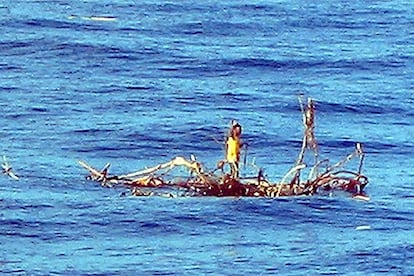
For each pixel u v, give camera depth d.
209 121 136.12
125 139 126.44
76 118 135.75
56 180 108.56
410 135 134.25
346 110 146.50
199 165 104.62
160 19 198.50
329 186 106.19
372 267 91.12
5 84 152.62
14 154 118.62
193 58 171.38
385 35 192.50
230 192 103.12
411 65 172.75
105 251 92.56
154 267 89.56
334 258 92.38
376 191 108.00
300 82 161.12
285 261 91.50
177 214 99.75
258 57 173.62
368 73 167.88
